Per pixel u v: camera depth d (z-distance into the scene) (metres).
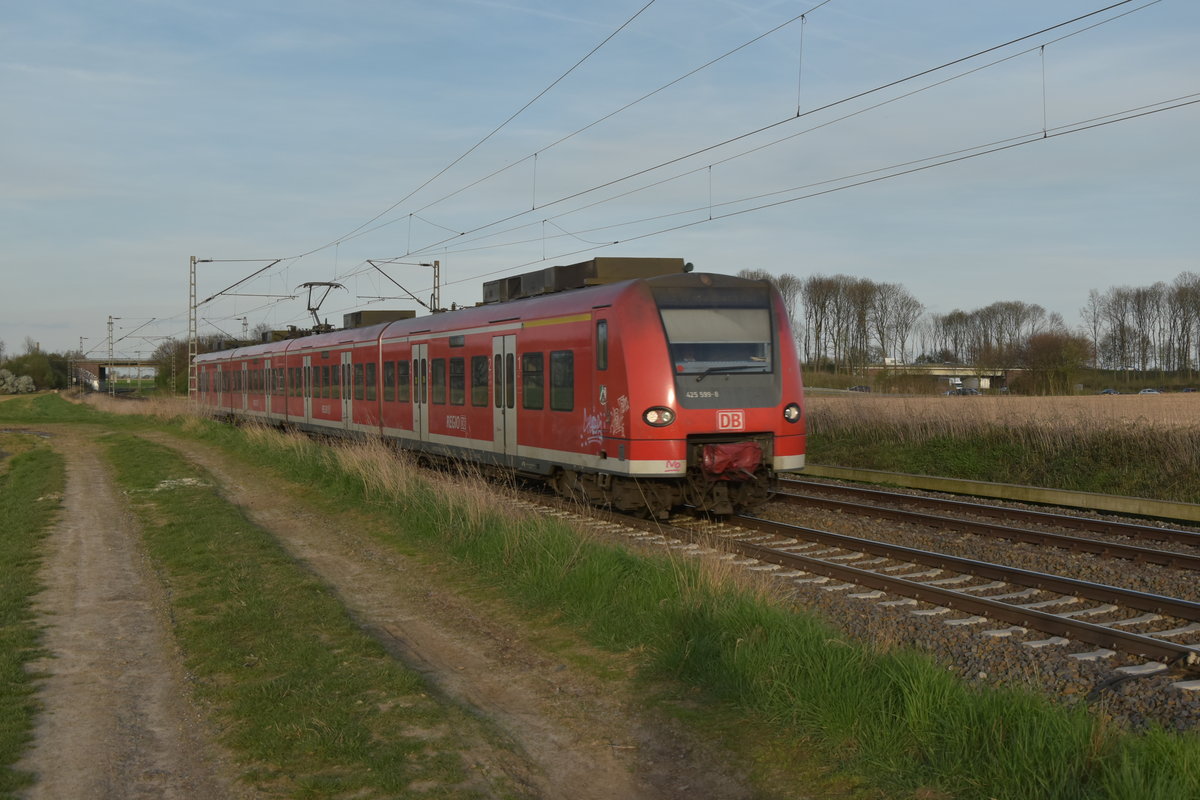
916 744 4.74
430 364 17.75
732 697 5.57
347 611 7.97
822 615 7.47
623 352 11.59
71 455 26.14
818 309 91.31
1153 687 5.80
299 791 4.55
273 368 29.80
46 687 6.27
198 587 9.00
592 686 6.09
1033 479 16.86
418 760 4.91
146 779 4.80
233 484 17.70
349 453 16.28
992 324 102.19
